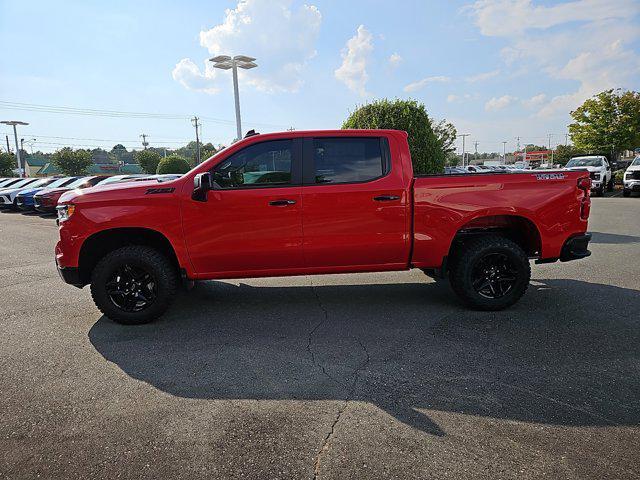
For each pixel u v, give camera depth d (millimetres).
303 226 4418
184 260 4410
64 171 62375
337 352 3711
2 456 2402
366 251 4535
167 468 2279
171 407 2883
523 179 4539
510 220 4766
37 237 11312
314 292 5559
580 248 4703
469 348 3730
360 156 4512
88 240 4387
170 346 3916
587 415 2695
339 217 4430
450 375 3254
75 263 4355
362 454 2361
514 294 4629
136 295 4480
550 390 3008
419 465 2262
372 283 5953
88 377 3334
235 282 6121
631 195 20469
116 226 4277
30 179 23500
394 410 2793
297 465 2281
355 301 5152
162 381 3254
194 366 3500
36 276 6805
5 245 10008
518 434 2512
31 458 2381
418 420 2676
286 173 4449
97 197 4305
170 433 2586
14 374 3400
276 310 4875
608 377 3176
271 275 4594
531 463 2262
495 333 4055
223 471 2248
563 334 3996
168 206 4312
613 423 2607
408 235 4531
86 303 5285
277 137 4473
